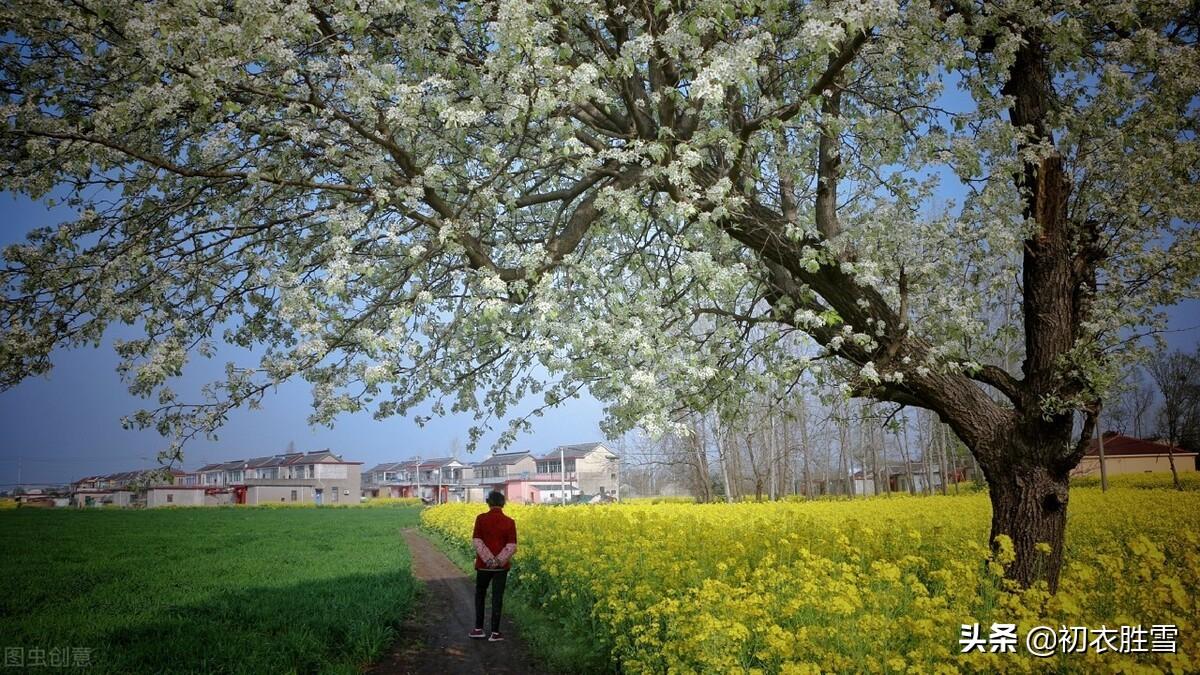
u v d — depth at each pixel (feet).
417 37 21.09
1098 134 23.95
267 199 21.09
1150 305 24.40
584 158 21.76
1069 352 22.11
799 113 20.18
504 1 18.70
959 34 21.53
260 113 20.04
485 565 28.84
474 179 22.94
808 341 21.06
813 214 26.22
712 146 24.09
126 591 37.88
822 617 18.40
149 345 20.99
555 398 24.00
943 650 14.12
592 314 22.86
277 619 28.32
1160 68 22.38
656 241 25.58
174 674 21.15
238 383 20.02
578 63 23.53
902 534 32.24
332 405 20.34
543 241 26.32
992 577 21.95
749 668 16.57
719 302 26.35
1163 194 23.88
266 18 18.26
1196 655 13.35
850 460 157.79
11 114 18.33
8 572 47.21
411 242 23.15
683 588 23.36
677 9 21.83
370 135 20.15
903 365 23.79
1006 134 20.93
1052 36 21.89
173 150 22.40
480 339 23.11
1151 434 173.58
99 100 19.60
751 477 161.68
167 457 19.30
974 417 24.47
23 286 20.10
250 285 22.31
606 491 297.94
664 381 22.16
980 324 23.16
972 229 21.97
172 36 17.66
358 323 21.80
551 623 29.27
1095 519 45.11
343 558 55.11
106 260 20.93
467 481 356.59
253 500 287.28
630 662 18.70
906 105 24.45
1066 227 24.45
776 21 21.20
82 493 312.50
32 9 18.71
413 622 32.24
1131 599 19.04
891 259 22.91
